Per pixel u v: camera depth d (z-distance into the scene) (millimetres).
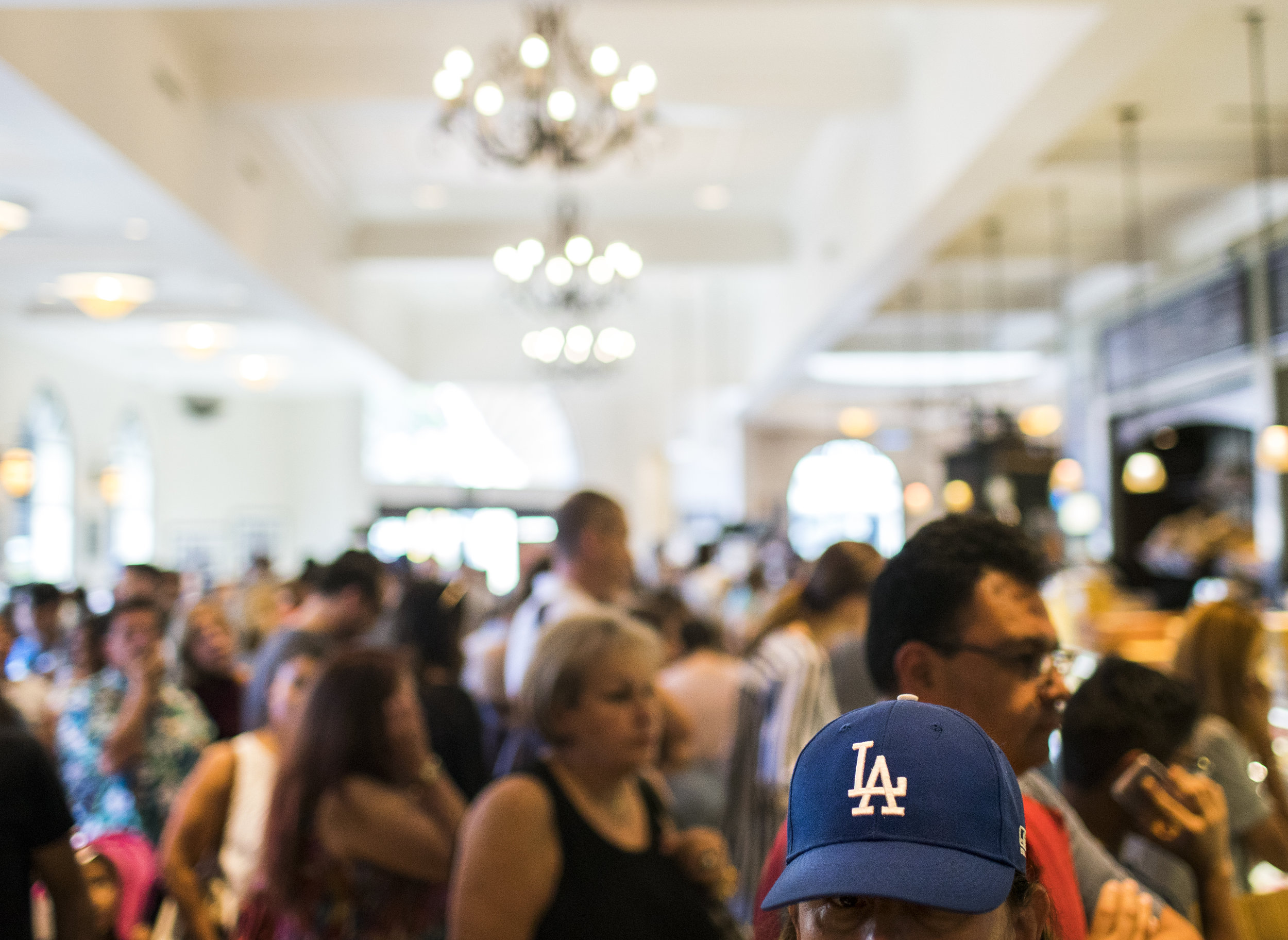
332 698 2223
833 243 10648
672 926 1764
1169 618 6223
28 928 2158
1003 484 11297
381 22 7629
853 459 22000
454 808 2309
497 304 18906
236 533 21031
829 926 855
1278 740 4148
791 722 2584
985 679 1350
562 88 7875
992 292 12422
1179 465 11672
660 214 12844
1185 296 9617
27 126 5926
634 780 1958
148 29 6996
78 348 15930
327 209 11867
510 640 3650
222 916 2592
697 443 22281
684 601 5863
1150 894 1441
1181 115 7023
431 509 19797
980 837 834
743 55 8148
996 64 6066
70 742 3539
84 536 16359
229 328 14953
